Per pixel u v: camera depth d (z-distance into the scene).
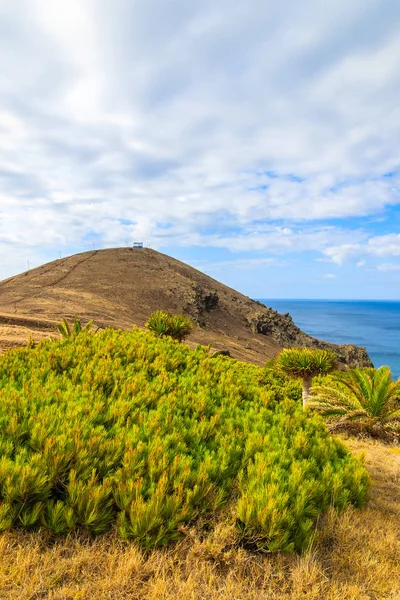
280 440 5.80
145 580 3.37
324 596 3.38
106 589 3.14
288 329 112.00
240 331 98.19
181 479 4.15
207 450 4.91
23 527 3.63
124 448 4.56
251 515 3.84
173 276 111.06
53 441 4.18
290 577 3.54
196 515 4.05
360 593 3.47
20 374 7.02
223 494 4.16
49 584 3.11
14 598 2.93
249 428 6.09
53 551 3.44
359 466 5.54
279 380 14.27
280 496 3.91
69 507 3.70
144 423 5.20
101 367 7.23
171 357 9.24
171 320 22.14
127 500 3.81
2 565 3.17
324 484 4.78
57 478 4.00
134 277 101.19
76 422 4.70
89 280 92.25
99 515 3.72
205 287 123.44
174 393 6.72
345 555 3.94
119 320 61.19
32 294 68.31
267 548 3.82
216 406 6.73
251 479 4.42
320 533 4.11
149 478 4.24
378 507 5.36
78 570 3.30
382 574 3.71
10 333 27.66
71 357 7.76
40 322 37.19
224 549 3.78
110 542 3.69
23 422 4.64
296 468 4.60
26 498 3.70
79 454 4.17
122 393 6.31
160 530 3.63
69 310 56.50
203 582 3.39
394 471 7.12
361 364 89.56
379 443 9.84
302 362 11.21
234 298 128.00
